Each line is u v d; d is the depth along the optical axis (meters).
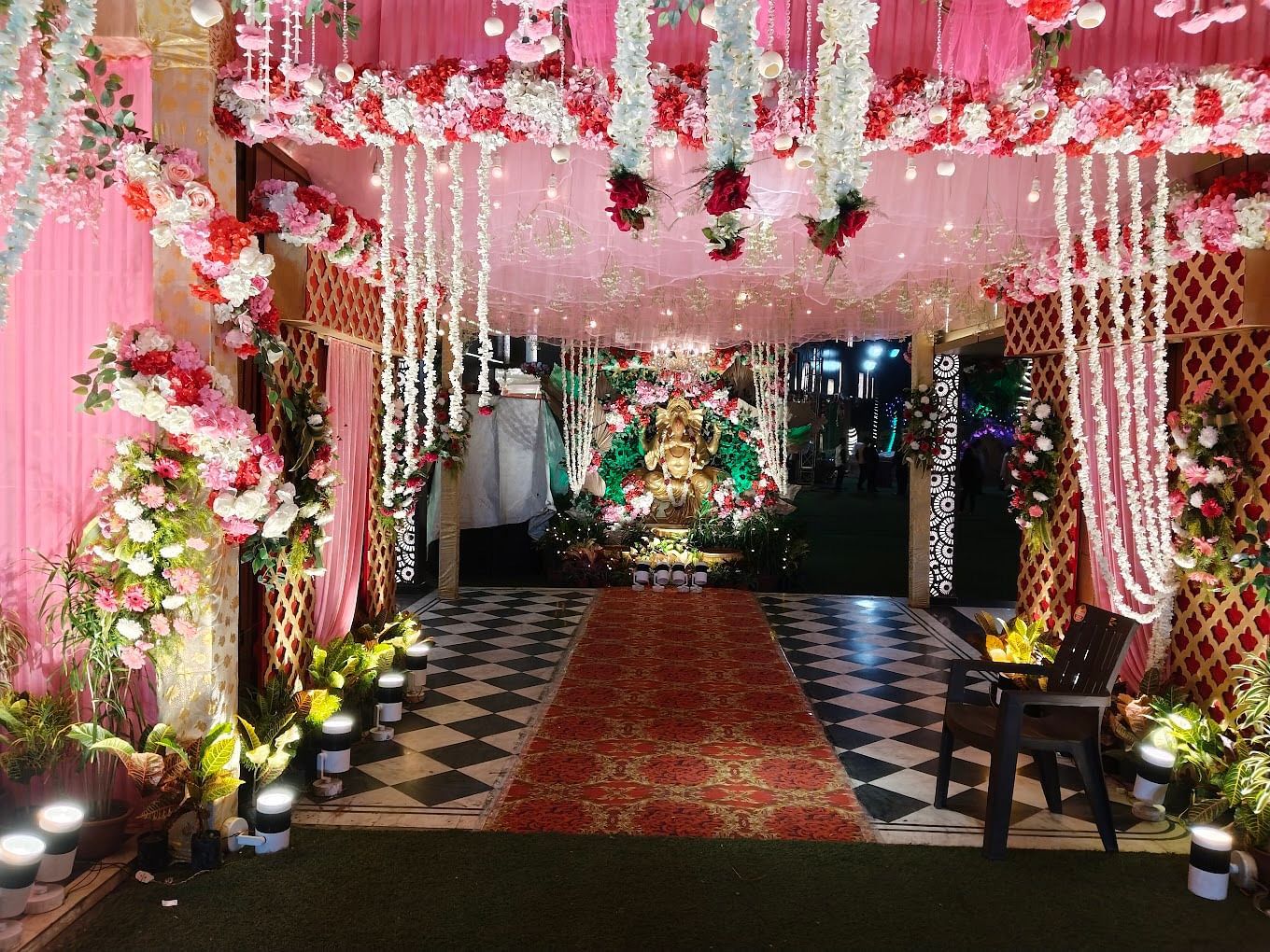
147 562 3.11
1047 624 5.71
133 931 2.87
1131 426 4.70
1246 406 4.07
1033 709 4.23
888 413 17.27
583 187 4.16
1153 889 3.33
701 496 10.31
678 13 3.10
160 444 3.20
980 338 7.37
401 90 3.04
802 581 10.26
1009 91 2.97
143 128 3.26
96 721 3.21
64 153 2.78
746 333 7.91
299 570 4.10
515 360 11.03
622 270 5.79
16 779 3.25
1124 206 4.14
